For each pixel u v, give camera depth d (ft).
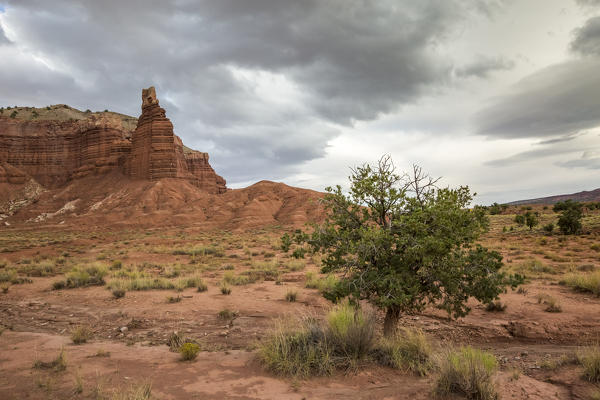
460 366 13.74
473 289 20.99
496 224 198.49
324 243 22.13
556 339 26.45
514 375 14.97
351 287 20.40
